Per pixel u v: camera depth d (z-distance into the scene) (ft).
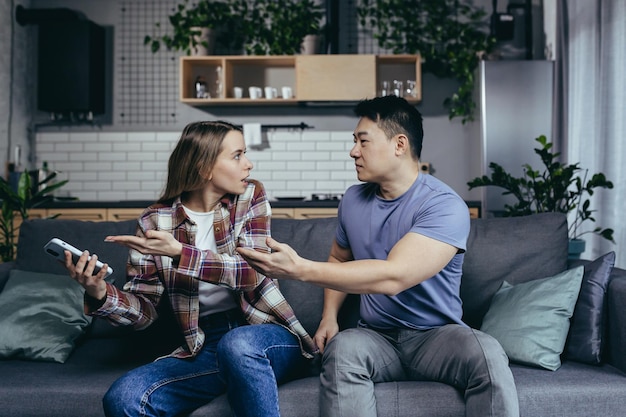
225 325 6.33
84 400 5.75
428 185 6.15
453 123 18.21
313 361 6.42
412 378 6.07
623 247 11.25
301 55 17.06
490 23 18.02
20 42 18.02
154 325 7.28
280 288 7.28
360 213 6.44
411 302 6.08
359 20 18.40
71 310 7.11
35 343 6.74
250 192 6.46
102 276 5.57
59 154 18.61
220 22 18.24
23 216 12.67
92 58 17.72
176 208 6.29
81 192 18.60
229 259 5.77
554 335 6.36
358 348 5.64
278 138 18.38
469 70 17.39
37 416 5.74
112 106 18.65
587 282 6.67
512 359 6.36
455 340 5.58
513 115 15.92
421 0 18.20
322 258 7.37
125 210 15.83
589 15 13.21
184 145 6.18
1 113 17.01
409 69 18.16
